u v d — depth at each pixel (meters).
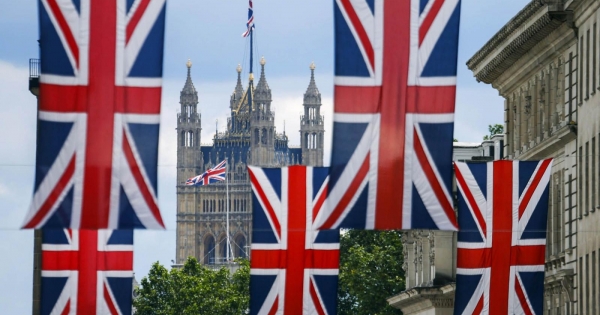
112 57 90.38
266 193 116.12
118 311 113.50
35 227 89.75
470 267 115.56
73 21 90.12
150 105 90.56
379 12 91.00
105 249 113.75
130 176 90.31
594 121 146.75
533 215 115.06
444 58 91.12
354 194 91.12
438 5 91.19
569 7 153.88
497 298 115.69
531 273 115.44
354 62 91.00
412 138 91.12
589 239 148.50
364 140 91.06
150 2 90.62
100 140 90.19
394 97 91.00
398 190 91.12
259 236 116.06
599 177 144.25
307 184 116.12
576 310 154.38
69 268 113.38
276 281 115.94
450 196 91.06
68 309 113.25
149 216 90.38
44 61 89.94
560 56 163.00
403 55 91.12
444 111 91.06
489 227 115.25
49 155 89.94
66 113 90.12
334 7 91.25
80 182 90.06
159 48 90.69
